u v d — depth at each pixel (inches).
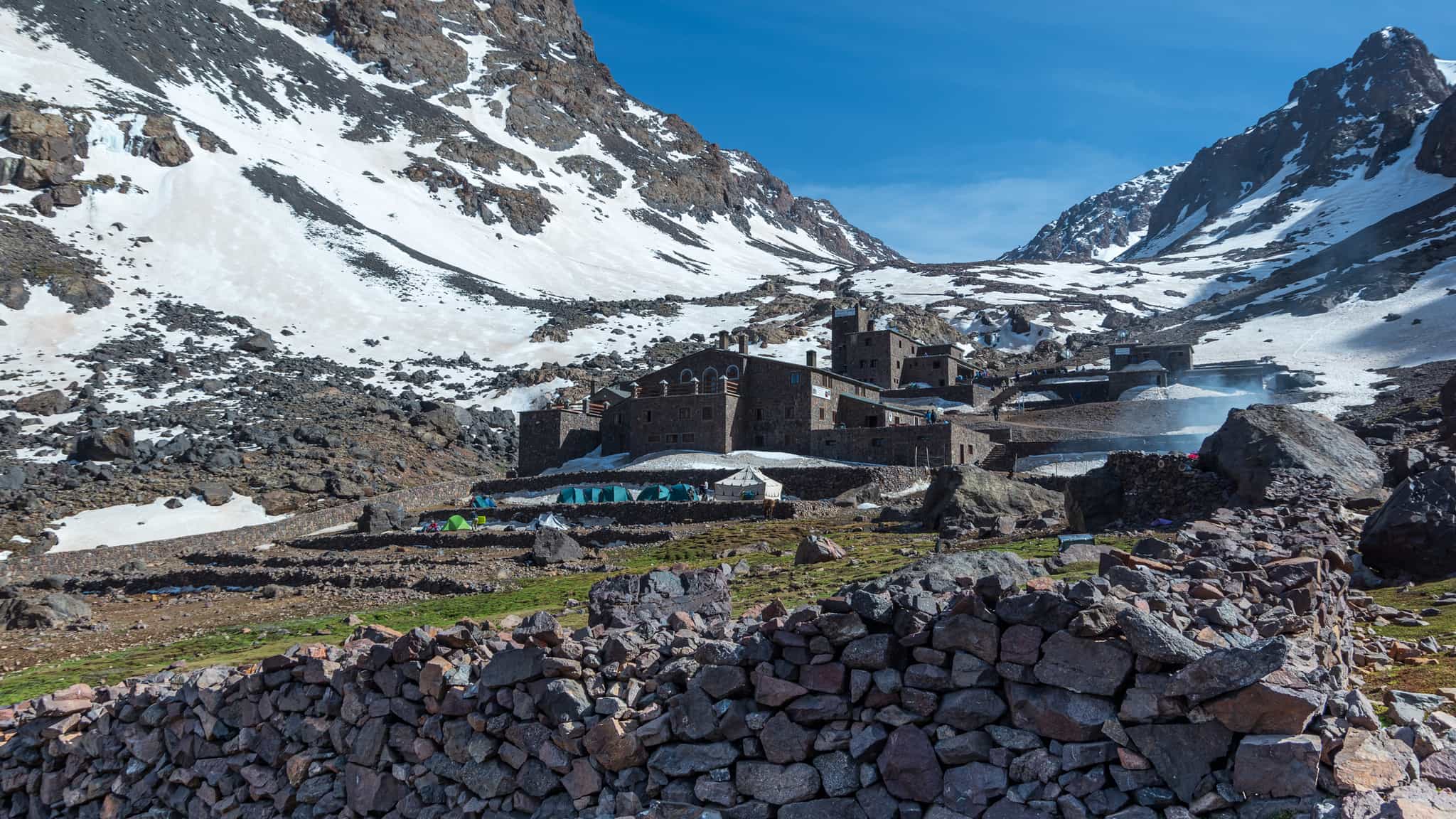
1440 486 778.2
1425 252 7440.9
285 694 573.6
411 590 1843.0
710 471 3213.6
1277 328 6264.8
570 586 1619.1
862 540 1684.3
